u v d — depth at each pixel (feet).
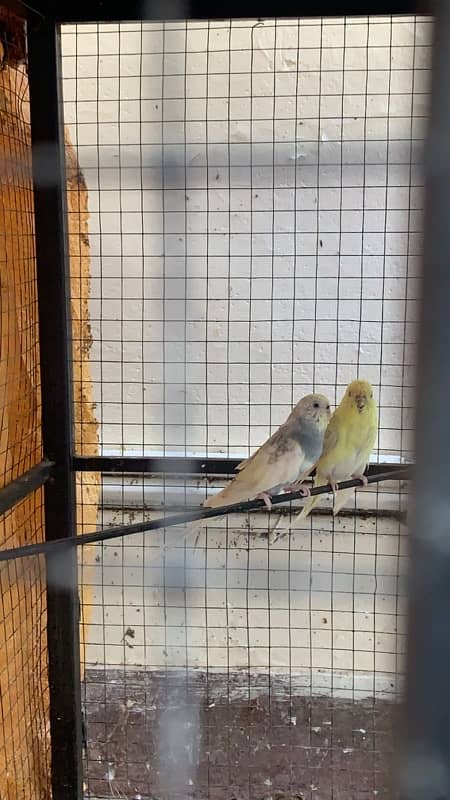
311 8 3.76
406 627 2.77
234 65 4.51
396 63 4.42
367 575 4.98
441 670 2.72
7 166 3.84
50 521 4.28
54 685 4.34
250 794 4.86
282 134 4.57
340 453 4.02
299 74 4.50
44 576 4.31
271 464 3.91
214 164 4.62
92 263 4.71
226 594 5.08
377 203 4.57
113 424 4.83
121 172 4.63
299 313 4.74
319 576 5.04
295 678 5.21
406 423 4.58
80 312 4.66
